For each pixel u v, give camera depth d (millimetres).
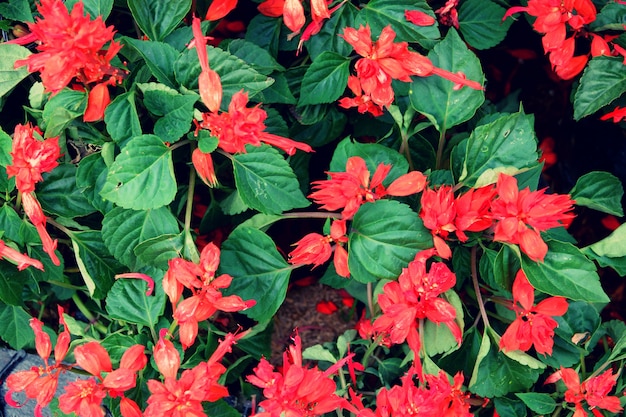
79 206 910
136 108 891
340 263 882
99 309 1000
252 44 937
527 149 900
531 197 828
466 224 846
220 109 869
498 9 990
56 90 813
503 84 1271
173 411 809
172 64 865
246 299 913
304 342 1077
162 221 887
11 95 949
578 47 1021
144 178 842
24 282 924
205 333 968
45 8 801
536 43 1204
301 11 895
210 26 978
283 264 913
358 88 940
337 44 946
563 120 1229
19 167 833
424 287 847
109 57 835
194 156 856
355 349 986
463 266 926
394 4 929
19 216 904
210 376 822
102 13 879
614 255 912
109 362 839
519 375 923
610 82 936
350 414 942
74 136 902
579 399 897
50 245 862
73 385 820
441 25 989
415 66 883
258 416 827
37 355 980
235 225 1010
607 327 980
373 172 902
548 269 863
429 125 943
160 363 817
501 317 957
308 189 1077
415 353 873
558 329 945
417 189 866
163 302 893
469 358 940
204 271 844
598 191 948
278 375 832
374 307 960
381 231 862
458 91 917
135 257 894
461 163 922
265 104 968
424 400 844
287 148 837
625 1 946
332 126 1010
